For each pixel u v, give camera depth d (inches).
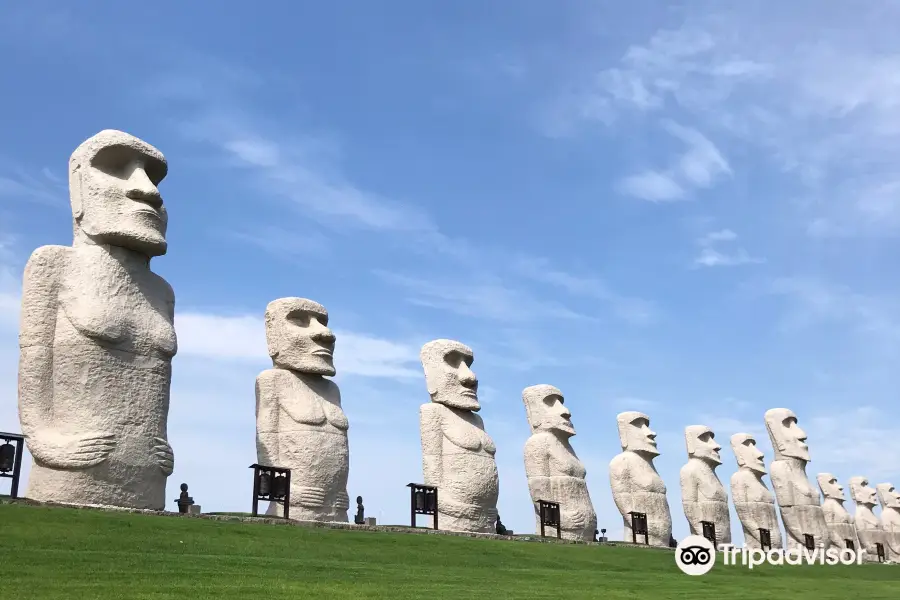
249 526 808.9
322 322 1141.7
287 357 1099.3
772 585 914.7
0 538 631.2
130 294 885.2
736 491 1720.0
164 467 876.6
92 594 513.7
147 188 885.8
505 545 971.9
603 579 832.9
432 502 1131.3
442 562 820.0
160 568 609.0
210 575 604.1
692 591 793.6
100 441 825.5
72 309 845.8
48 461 805.9
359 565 729.0
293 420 1072.2
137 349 874.8
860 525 2095.2
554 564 913.5
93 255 869.8
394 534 903.7
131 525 724.0
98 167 892.6
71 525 690.8
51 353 839.7
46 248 858.1
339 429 1106.1
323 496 1063.6
